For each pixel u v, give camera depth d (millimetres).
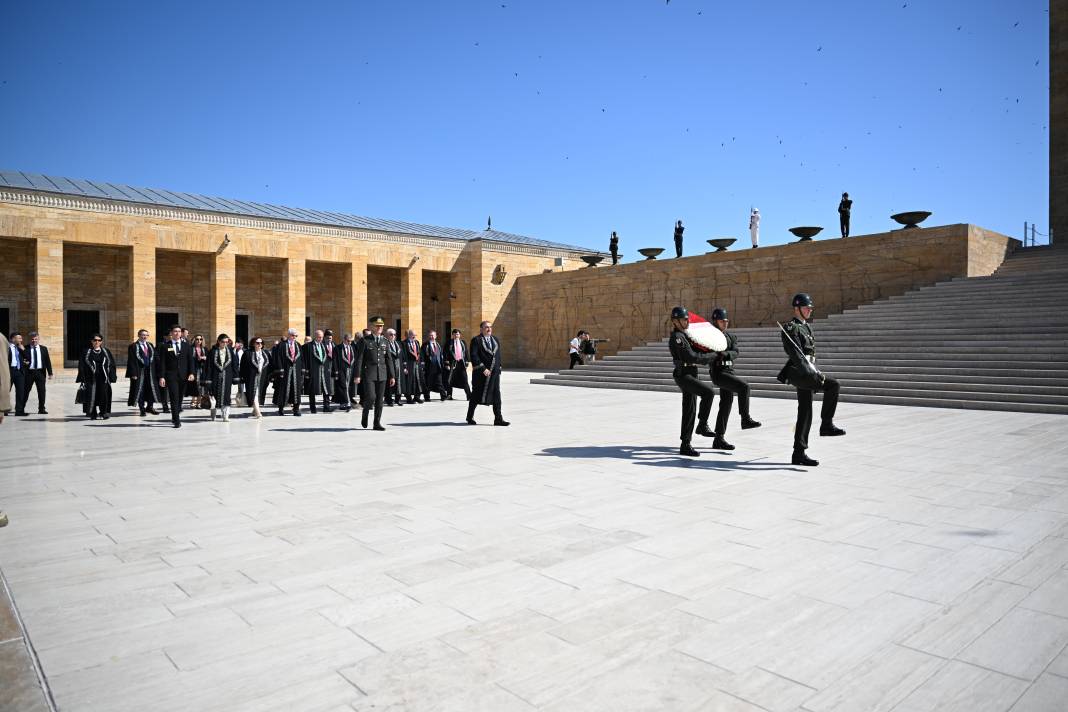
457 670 3480
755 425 10273
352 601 4395
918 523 6094
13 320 31141
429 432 12719
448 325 46094
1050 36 32656
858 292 27203
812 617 4098
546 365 41094
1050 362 15922
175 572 4957
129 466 9250
